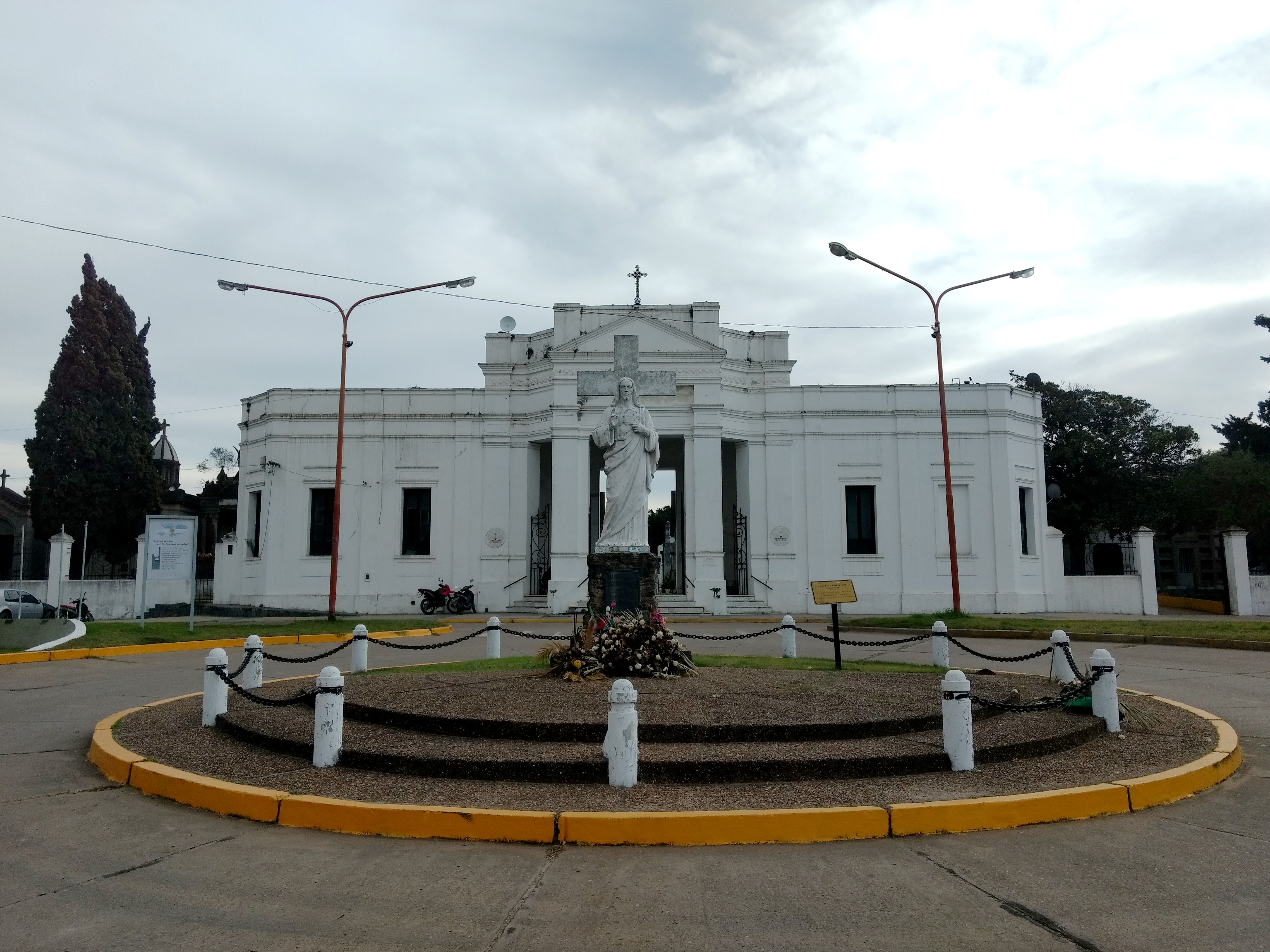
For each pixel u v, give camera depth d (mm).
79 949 4648
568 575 30938
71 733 10219
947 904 5211
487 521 32906
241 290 25516
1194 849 6176
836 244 24359
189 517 22969
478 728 8547
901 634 23594
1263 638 18906
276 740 8570
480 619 29422
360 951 4629
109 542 40594
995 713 9641
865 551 32594
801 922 4965
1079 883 5539
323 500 33562
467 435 33344
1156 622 23844
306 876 5703
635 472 14633
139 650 19172
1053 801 6871
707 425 31438
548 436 32469
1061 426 45906
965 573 32094
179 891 5449
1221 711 11367
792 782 7402
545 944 4703
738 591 33281
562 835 6332
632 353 15117
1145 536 32094
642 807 6652
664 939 4758
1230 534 31141
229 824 6836
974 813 6641
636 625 11859
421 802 6852
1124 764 8047
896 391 32844
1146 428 45656
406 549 33250
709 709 9172
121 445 40344
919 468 32562
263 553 33156
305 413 33562
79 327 40250
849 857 6039
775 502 32531
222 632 22562
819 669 13500
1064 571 43281
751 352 33594
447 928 4910
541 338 33625
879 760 7586
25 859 6035
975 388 32719
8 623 20047
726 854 6098
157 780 7680
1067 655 11688
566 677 11250
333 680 8070
